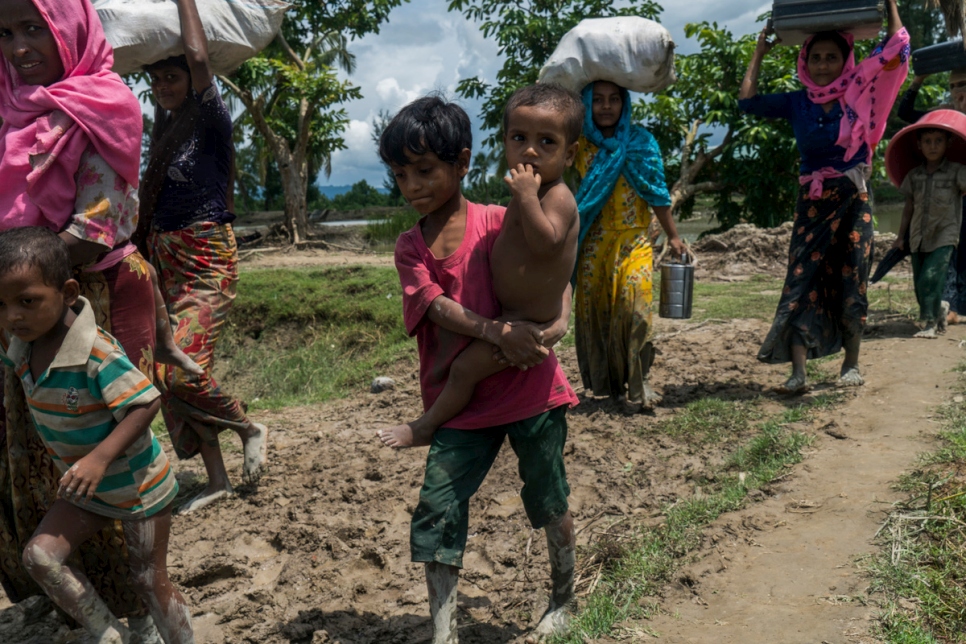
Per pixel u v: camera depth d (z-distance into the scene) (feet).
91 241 9.87
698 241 47.78
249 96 70.79
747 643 9.08
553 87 8.56
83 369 8.32
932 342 21.93
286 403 22.07
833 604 9.61
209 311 14.35
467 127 8.85
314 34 78.95
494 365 8.84
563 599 9.96
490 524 13.03
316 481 15.38
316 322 33.35
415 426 9.18
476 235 9.15
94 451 8.22
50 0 9.55
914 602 9.40
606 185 16.72
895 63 16.58
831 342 18.22
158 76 13.79
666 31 16.28
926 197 22.63
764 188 54.54
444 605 8.86
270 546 13.24
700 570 10.82
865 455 13.97
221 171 14.56
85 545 9.76
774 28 17.16
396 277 36.86
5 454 10.09
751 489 13.15
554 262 8.68
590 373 17.85
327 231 80.69
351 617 10.81
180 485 15.93
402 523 13.55
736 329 25.55
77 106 9.54
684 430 16.22
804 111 17.63
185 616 9.50
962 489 11.63
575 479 14.51
